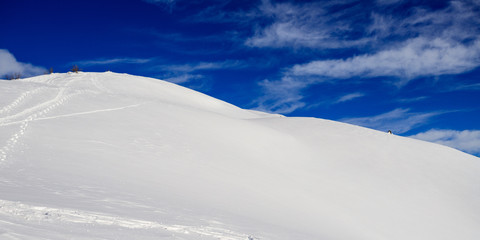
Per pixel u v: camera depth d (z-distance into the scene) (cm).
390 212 1795
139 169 1330
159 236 639
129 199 906
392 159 2594
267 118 3859
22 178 920
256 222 1021
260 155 2119
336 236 1221
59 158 1231
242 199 1310
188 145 1861
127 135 1756
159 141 1792
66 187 902
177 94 4791
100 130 1727
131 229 647
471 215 2008
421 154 2791
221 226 848
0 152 1163
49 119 1736
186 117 2439
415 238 1591
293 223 1204
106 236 559
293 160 2233
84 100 2325
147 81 4872
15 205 624
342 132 3098
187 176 1406
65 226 567
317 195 1741
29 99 2084
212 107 4966
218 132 2284
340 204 1719
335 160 2420
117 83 4225
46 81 3869
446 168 2612
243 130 2500
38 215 600
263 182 1652
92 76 4400
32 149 1272
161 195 1045
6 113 1706
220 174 1566
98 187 967
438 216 1895
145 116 2202
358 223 1544
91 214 682
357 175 2209
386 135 3180
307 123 3372
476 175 2595
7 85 2361
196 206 1020
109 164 1296
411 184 2236
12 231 460
